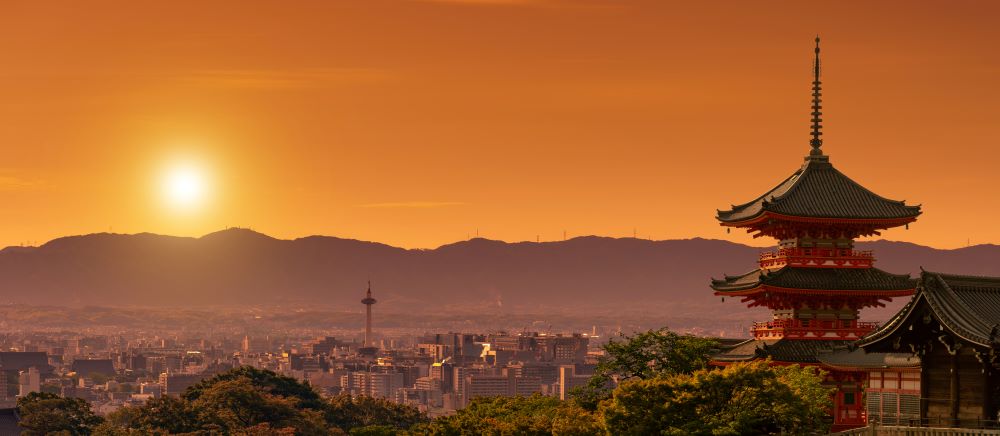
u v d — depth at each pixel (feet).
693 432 519.60
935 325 502.79
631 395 542.57
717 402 533.96
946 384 507.30
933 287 505.66
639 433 533.96
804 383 594.24
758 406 525.34
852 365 607.37
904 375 577.84
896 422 576.61
